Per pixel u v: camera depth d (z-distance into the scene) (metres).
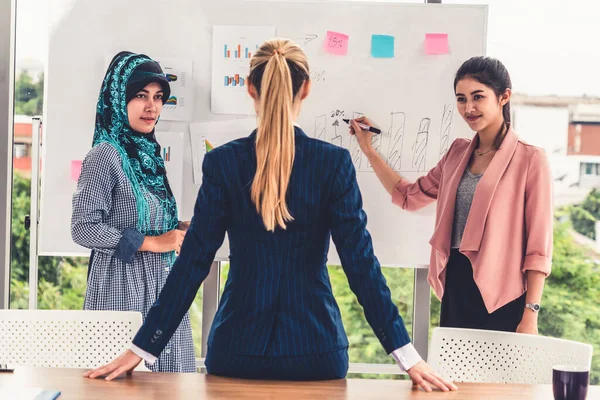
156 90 3.10
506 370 2.19
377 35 3.33
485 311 2.84
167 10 3.35
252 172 1.85
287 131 1.83
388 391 1.75
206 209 1.86
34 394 1.62
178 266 1.87
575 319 3.55
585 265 3.54
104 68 3.35
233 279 1.88
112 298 2.96
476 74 2.83
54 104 3.36
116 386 1.75
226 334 1.84
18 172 3.54
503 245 2.81
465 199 2.89
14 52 3.51
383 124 3.34
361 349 3.58
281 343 1.81
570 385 1.57
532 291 2.77
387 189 3.33
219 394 1.68
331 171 1.85
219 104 3.36
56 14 3.35
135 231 2.96
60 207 3.37
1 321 2.28
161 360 3.01
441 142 3.34
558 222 3.53
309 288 1.85
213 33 3.35
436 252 3.01
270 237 1.85
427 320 3.47
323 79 3.35
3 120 3.49
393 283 3.51
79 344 2.30
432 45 3.33
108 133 3.08
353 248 1.84
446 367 2.23
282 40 1.95
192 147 3.36
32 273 3.44
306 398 1.66
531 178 2.80
